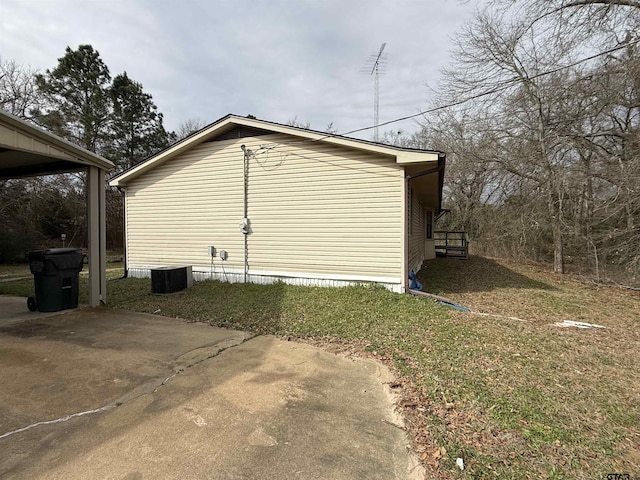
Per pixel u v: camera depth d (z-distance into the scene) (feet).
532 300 23.30
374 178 21.84
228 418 8.02
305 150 23.66
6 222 51.78
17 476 6.02
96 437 7.23
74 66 59.36
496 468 6.32
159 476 6.06
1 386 9.68
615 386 9.84
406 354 12.06
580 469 6.34
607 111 33.45
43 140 16.34
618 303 23.09
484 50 39.04
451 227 75.56
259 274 25.32
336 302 19.15
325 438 7.25
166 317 17.66
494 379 10.09
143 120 71.00
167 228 28.60
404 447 6.96
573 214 36.81
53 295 18.56
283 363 11.49
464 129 50.49
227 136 26.18
